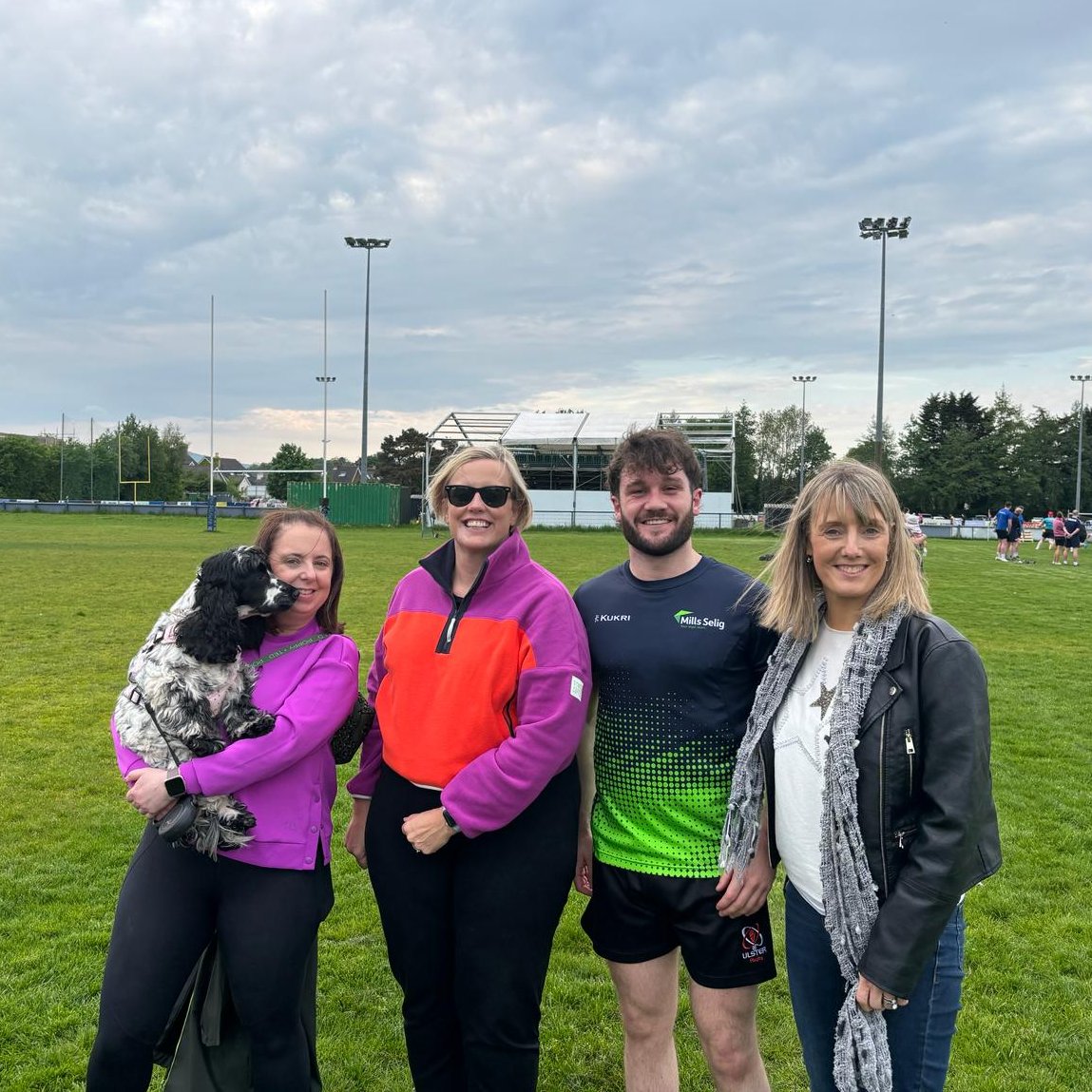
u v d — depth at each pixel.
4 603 14.13
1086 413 77.56
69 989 3.66
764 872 2.53
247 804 2.49
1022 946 4.11
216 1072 2.48
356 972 3.93
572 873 2.62
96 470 78.88
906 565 2.22
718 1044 2.61
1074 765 6.75
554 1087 3.20
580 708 2.49
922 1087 2.10
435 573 2.75
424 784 2.56
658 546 2.64
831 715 2.20
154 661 2.52
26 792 5.91
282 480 104.06
